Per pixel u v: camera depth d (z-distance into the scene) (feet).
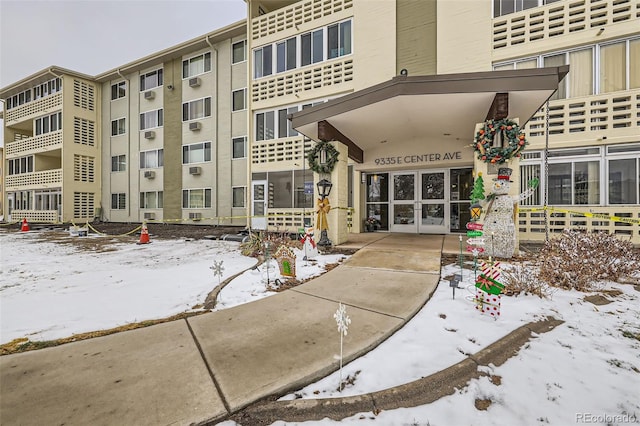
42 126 70.13
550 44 27.45
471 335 9.09
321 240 23.81
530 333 9.20
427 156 31.14
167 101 60.34
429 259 18.63
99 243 33.99
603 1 25.79
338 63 37.17
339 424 5.78
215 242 34.42
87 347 8.57
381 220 35.58
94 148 68.85
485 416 5.90
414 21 32.94
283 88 40.98
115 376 7.10
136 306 12.38
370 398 6.29
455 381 6.97
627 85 25.38
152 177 61.82
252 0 43.86
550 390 6.57
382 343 8.80
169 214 60.13
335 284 14.44
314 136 28.43
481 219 19.94
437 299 12.46
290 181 40.91
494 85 18.16
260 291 13.99
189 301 13.01
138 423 5.59
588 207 26.25
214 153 55.21
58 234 45.21
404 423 5.77
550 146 27.63
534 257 18.06
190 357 7.94
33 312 11.69
